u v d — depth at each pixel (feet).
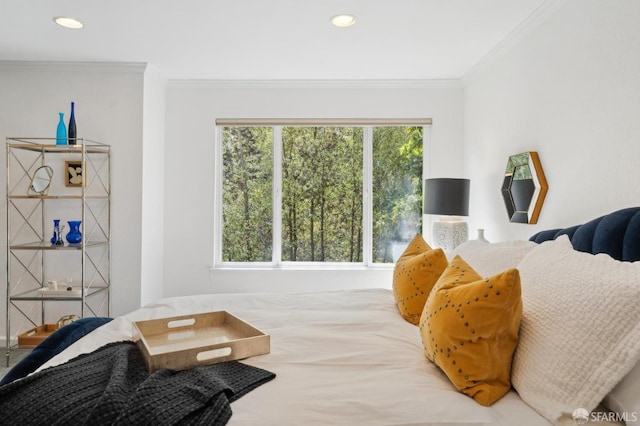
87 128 10.36
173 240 11.69
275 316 5.80
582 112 6.15
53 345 5.11
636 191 5.08
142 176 10.43
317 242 12.08
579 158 6.22
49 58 9.89
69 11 7.52
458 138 11.62
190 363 3.93
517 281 3.38
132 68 10.26
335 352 4.44
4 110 10.29
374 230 12.03
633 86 5.11
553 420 3.03
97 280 10.44
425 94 11.64
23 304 10.47
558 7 6.79
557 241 4.39
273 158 11.97
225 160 12.06
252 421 3.07
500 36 8.54
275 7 7.35
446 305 3.80
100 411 2.99
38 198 9.58
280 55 9.69
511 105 8.56
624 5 5.25
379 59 9.92
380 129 11.93
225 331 5.28
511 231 8.57
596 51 5.82
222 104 11.69
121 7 7.37
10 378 4.65
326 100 11.69
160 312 6.02
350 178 12.03
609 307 3.06
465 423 3.08
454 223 9.59
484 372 3.44
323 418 3.14
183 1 7.14
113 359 4.00
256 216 12.09
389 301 6.75
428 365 4.12
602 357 3.01
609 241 4.58
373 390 3.53
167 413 3.03
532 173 7.41
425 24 8.02
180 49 9.34
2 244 10.40
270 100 11.68
